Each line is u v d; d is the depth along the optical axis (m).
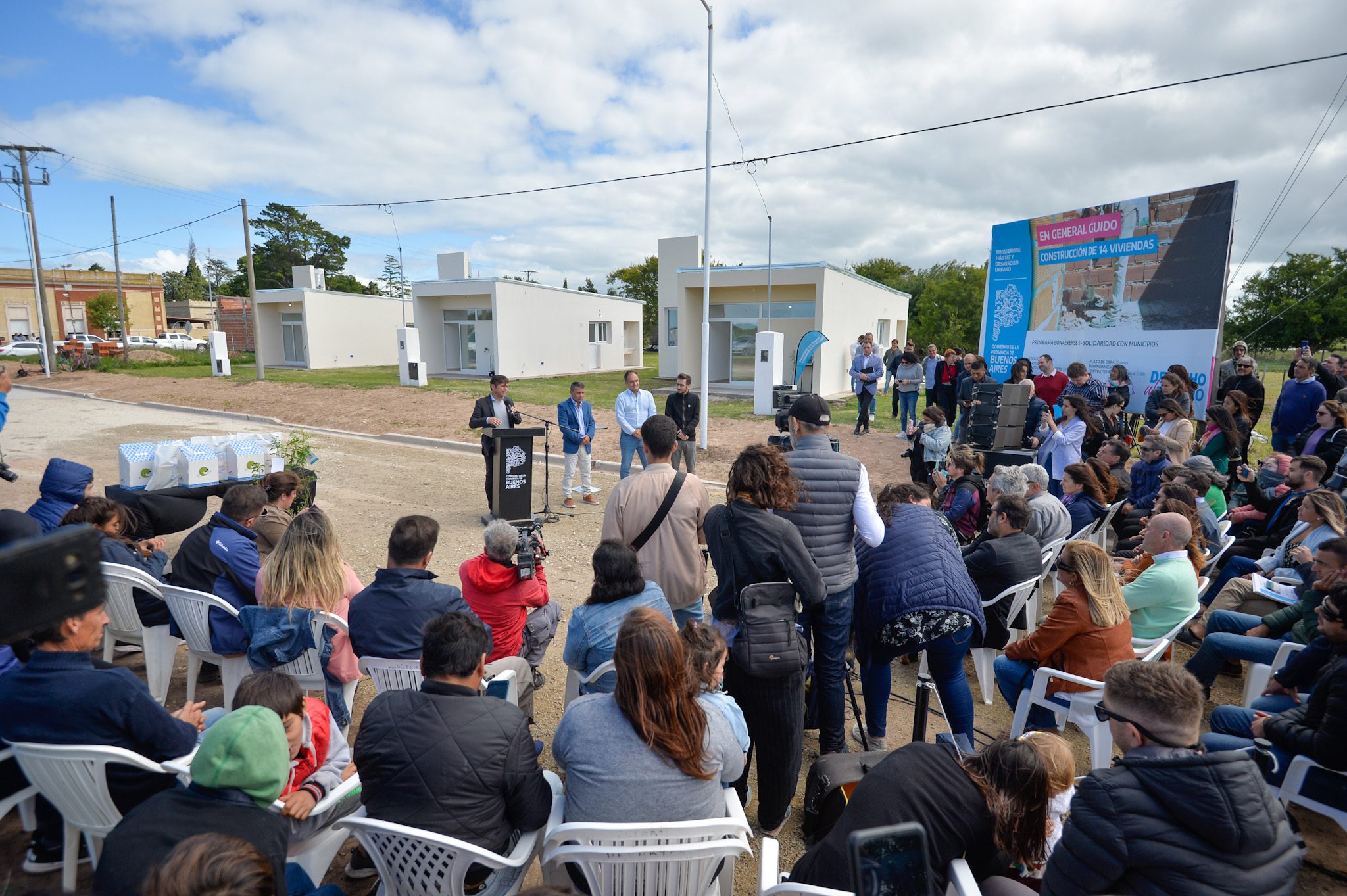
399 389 20.81
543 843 2.50
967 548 4.64
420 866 2.12
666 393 20.22
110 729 2.34
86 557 0.83
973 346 45.75
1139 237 10.08
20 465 11.12
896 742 3.88
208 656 3.79
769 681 2.82
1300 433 8.09
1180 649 4.89
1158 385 9.90
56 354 30.58
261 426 16.11
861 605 3.49
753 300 21.98
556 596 5.92
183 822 1.86
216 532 3.80
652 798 2.13
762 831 3.18
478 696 2.30
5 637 0.72
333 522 8.00
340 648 3.45
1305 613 3.56
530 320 25.52
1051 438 8.13
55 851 2.77
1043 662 3.56
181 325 59.81
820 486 3.21
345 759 2.74
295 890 2.24
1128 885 1.79
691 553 3.59
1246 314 32.72
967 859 2.08
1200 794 1.73
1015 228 12.19
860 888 1.55
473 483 10.12
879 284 24.73
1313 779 2.75
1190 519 4.32
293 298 29.03
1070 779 2.27
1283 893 1.70
